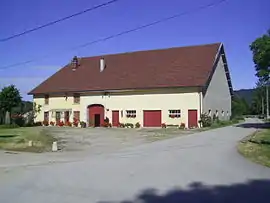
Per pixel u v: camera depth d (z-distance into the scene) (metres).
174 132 32.22
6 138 25.61
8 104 46.75
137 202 7.60
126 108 43.38
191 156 15.16
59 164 13.73
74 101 47.53
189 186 9.16
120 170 11.88
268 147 17.55
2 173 11.85
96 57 52.44
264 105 90.69
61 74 52.22
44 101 50.16
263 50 33.06
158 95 41.50
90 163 13.75
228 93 56.34
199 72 41.62
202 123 38.97
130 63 48.19
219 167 12.19
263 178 10.17
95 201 7.77
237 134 27.38
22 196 8.41
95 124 45.72
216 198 7.88
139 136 28.50
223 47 47.91
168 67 44.44
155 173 11.16
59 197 8.20
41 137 26.92
